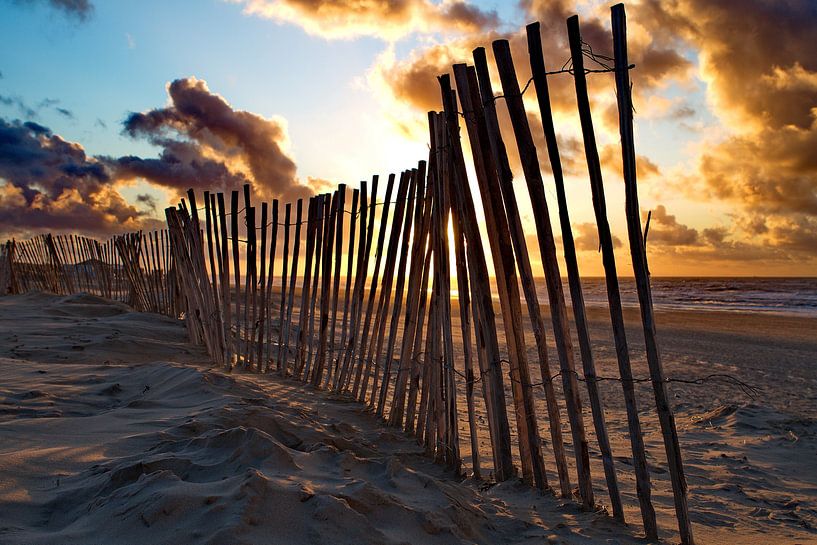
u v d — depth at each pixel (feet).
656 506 10.27
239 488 6.41
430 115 11.89
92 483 7.52
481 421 17.87
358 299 17.37
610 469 8.52
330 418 14.11
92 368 18.21
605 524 8.21
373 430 13.92
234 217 21.42
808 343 46.21
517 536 7.34
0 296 50.37
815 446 15.53
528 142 8.63
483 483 10.49
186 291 26.78
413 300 14.29
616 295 8.00
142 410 12.87
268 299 21.68
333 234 18.78
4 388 14.67
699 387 26.37
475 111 9.70
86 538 5.90
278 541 5.73
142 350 23.29
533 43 8.19
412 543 6.25
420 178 13.88
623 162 7.58
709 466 13.82
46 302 42.39
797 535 9.13
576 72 7.86
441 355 12.09
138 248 40.65
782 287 184.65
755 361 36.70
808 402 23.68
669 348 42.70
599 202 7.92
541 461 9.59
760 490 11.96
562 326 8.75
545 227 8.65
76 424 11.12
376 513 6.66
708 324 63.26
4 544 5.69
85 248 52.37
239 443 8.45
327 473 7.93
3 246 55.98
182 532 5.79
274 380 19.24
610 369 31.55
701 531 8.87
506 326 9.86
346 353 17.71
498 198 9.59
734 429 17.76
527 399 9.75
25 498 7.11
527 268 9.29
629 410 8.02
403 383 14.32
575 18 7.80
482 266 10.38
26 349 21.75
